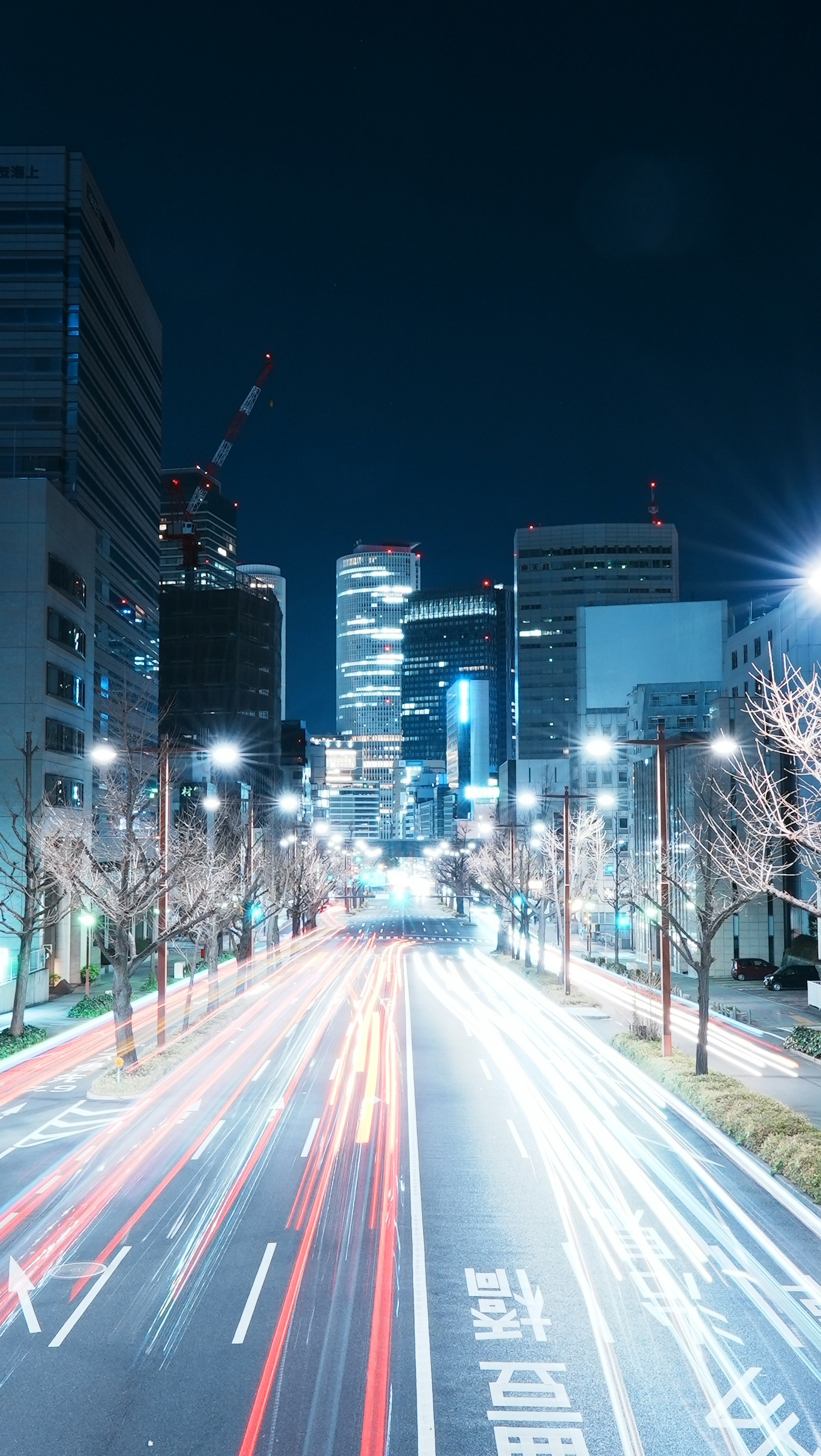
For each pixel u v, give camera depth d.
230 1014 42.62
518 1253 15.95
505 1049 34.72
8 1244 16.28
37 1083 28.73
